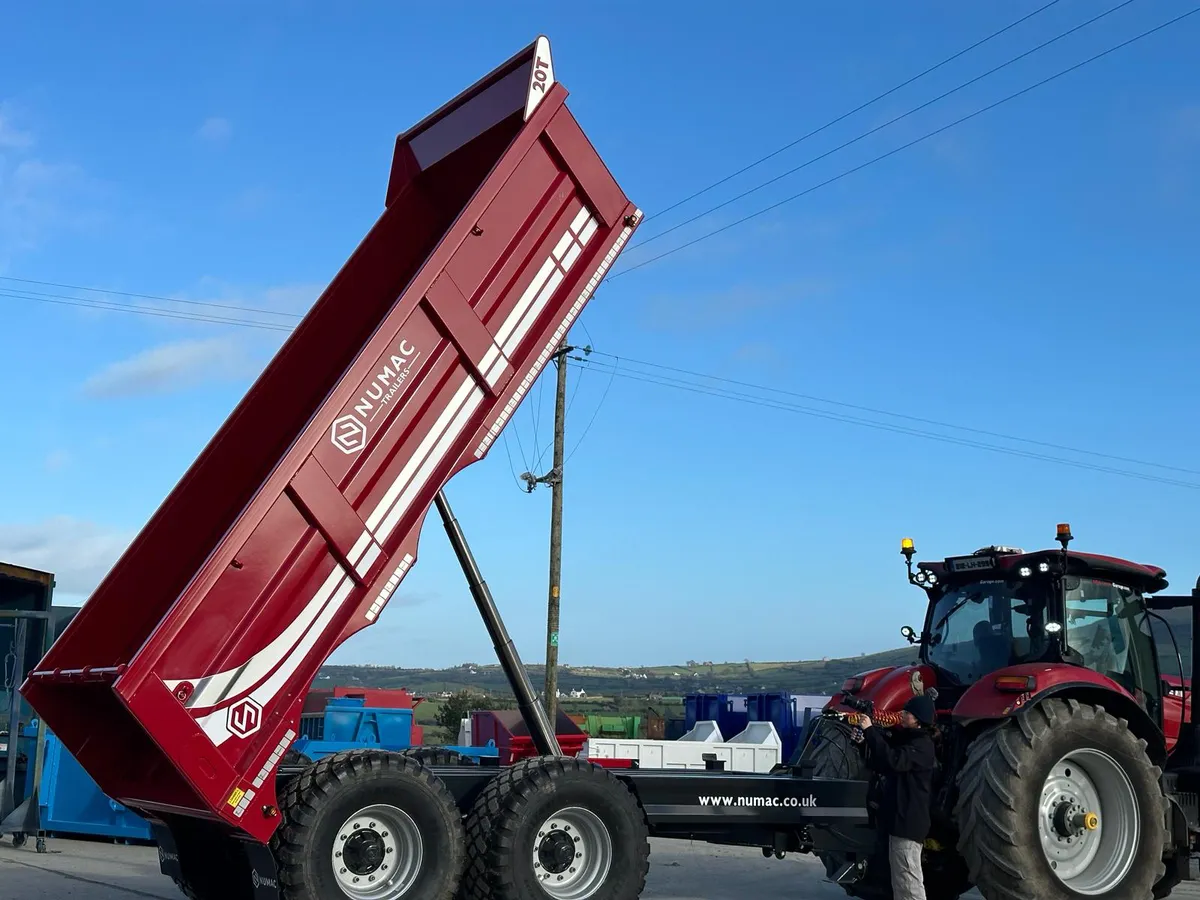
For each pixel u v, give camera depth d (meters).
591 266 7.38
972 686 8.36
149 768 6.80
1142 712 8.52
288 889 6.15
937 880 9.26
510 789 6.75
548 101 7.32
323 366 7.87
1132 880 8.02
